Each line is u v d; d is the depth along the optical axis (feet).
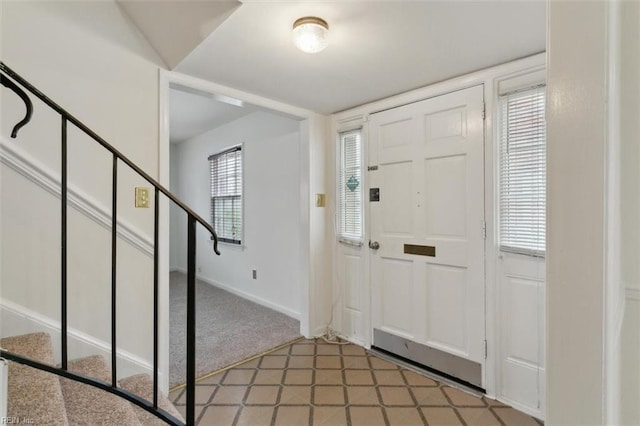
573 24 1.54
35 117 5.16
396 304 8.36
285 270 11.69
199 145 17.04
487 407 6.31
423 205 7.78
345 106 9.25
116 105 5.97
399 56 6.22
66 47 5.47
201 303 12.94
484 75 6.77
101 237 5.77
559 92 1.60
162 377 6.49
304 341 9.45
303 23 4.97
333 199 10.02
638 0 1.41
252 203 13.19
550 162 1.64
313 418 5.97
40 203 5.20
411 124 7.99
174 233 19.42
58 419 3.37
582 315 1.49
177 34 5.83
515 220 6.40
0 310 4.85
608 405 1.42
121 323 6.02
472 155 6.96
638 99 1.40
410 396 6.67
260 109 8.79
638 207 1.40
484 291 6.79
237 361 8.17
